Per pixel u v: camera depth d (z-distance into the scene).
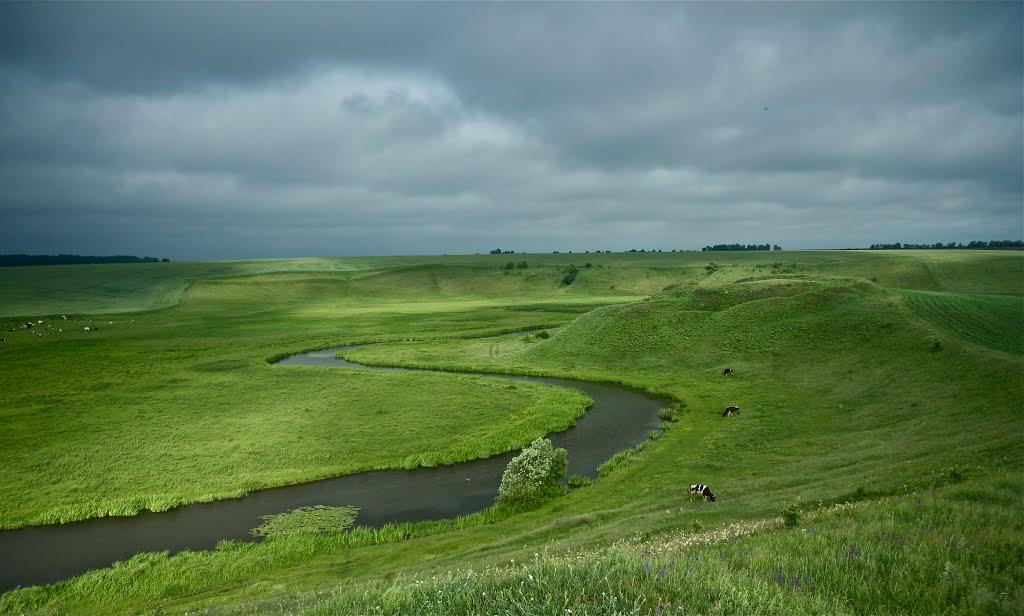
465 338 113.81
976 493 15.41
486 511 34.38
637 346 81.50
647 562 8.78
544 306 174.38
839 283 85.38
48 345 103.44
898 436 36.78
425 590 8.82
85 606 25.66
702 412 53.50
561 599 7.33
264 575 27.44
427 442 48.31
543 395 63.12
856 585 8.62
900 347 58.03
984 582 8.59
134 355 93.12
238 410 59.12
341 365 87.81
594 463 42.91
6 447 47.56
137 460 44.59
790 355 66.81
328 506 36.66
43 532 33.66
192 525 34.28
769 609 7.19
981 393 41.22
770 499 25.81
